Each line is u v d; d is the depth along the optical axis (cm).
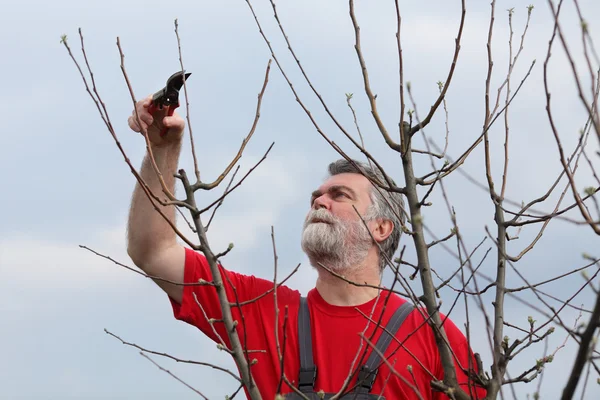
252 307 431
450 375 300
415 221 309
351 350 411
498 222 318
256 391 286
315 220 455
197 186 300
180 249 448
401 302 440
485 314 259
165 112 405
